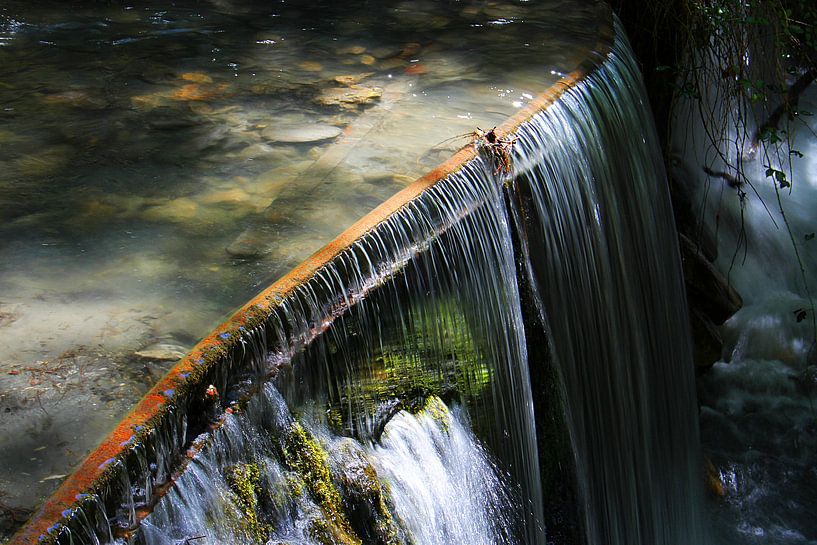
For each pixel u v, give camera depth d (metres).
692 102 6.72
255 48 5.73
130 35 5.87
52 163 4.26
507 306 4.18
